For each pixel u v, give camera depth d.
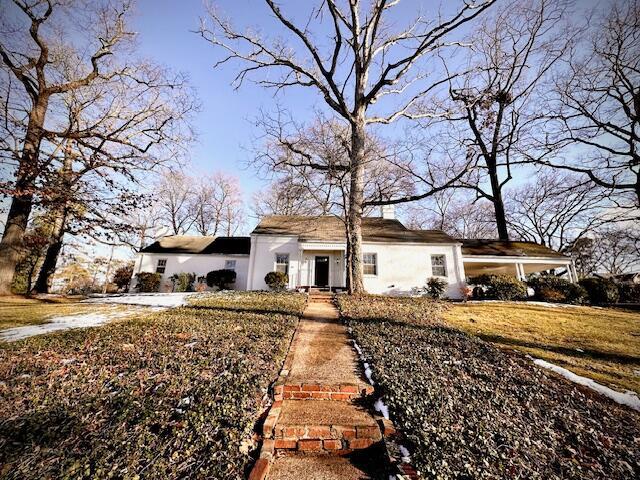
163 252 19.80
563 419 3.71
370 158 14.70
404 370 4.73
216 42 14.31
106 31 13.73
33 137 12.12
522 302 12.84
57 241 15.30
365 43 14.23
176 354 5.18
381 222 19.81
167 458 2.82
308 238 16.39
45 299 12.27
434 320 8.73
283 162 15.25
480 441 3.10
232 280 18.72
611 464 2.96
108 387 4.04
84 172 12.23
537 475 2.71
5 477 2.56
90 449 2.88
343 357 5.50
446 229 35.66
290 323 7.52
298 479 2.82
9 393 3.81
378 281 15.84
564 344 7.02
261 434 3.36
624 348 6.78
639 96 14.45
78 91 13.70
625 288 14.66
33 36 12.72
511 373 4.97
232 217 37.50
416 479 2.64
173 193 31.45
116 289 29.69
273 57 14.82
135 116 14.02
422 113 16.11
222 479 2.61
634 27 13.92
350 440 3.28
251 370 4.57
